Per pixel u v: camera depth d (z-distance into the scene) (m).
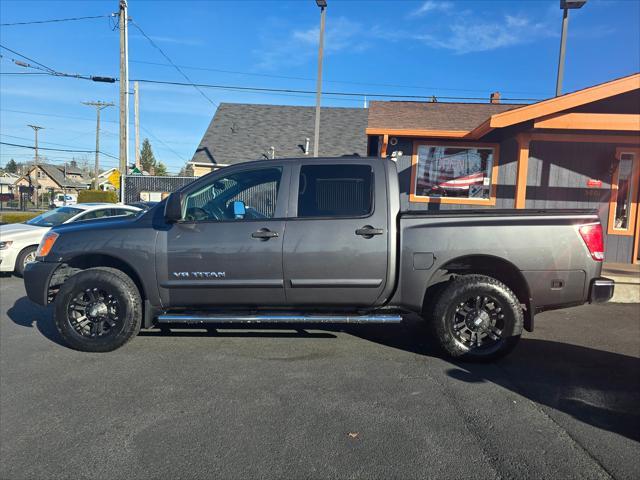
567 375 4.34
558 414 3.54
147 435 3.22
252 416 3.49
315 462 2.90
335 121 25.06
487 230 4.54
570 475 2.77
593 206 10.78
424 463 2.89
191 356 4.80
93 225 5.04
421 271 4.60
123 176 19.80
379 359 4.75
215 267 4.69
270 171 4.88
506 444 3.11
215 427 3.33
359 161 4.84
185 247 4.71
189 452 3.01
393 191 4.73
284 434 3.23
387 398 3.81
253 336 5.51
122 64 19.16
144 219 4.96
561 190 10.88
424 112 12.95
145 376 4.26
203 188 4.91
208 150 22.97
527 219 4.55
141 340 5.32
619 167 10.65
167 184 21.14
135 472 2.80
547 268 4.50
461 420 3.44
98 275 4.80
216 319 4.77
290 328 5.88
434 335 4.69
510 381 4.19
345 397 3.82
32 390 3.96
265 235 4.64
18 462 2.92
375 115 12.62
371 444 3.10
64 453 3.01
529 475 2.77
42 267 4.96
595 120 8.37
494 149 11.09
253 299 4.77
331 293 4.70
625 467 2.85
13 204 64.12
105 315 4.85
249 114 25.59
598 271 4.54
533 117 8.46
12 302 7.38
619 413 3.57
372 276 4.65
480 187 11.22
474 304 4.64
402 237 4.62
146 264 4.76
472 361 4.63
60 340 5.34
